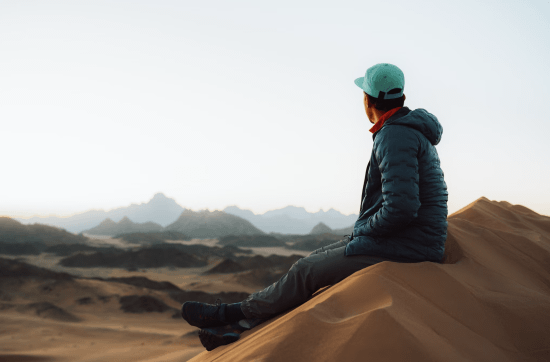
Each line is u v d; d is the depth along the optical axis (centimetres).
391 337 160
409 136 234
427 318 184
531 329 191
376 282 203
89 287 12850
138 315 10731
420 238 239
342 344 163
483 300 207
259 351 172
